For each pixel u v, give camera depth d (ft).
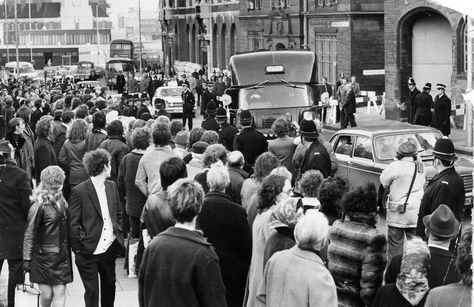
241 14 219.20
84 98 106.63
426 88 107.65
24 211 40.98
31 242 37.58
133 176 48.52
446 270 27.20
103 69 339.98
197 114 183.42
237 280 33.83
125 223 51.96
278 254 26.58
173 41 321.52
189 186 27.25
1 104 91.20
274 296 26.30
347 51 158.51
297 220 29.12
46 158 61.46
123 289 45.55
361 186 30.35
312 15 172.65
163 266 26.84
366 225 30.07
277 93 95.61
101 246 38.34
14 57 418.10
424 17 132.46
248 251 33.83
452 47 120.37
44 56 415.64
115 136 54.54
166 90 173.27
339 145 70.44
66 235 38.04
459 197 40.63
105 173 38.60
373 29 157.48
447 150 40.50
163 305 26.89
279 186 32.27
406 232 46.37
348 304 30.01
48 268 37.68
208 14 263.90
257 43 210.79
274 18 194.18
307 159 50.47
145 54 426.92
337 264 30.19
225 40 251.80
